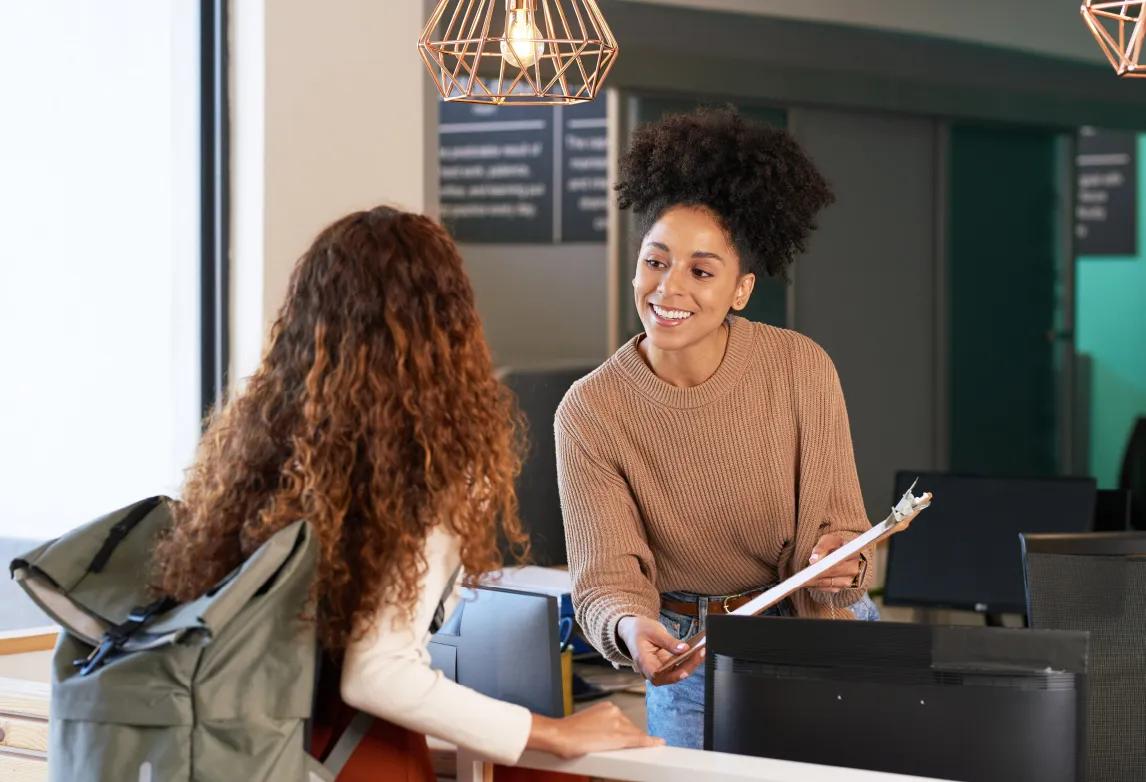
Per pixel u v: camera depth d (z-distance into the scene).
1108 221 9.88
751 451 2.37
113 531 1.79
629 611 2.30
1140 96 8.02
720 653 1.86
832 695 1.80
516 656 2.08
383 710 1.65
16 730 2.39
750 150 2.27
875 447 7.05
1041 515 3.97
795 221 2.34
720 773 1.72
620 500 2.43
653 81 5.87
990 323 7.58
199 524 1.68
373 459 1.63
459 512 1.66
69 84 3.70
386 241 1.70
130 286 3.84
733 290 2.31
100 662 1.62
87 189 3.74
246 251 3.96
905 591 4.05
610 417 2.40
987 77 7.23
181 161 3.94
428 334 1.68
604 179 8.25
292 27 3.96
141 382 3.87
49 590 1.71
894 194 7.07
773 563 2.45
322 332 1.67
